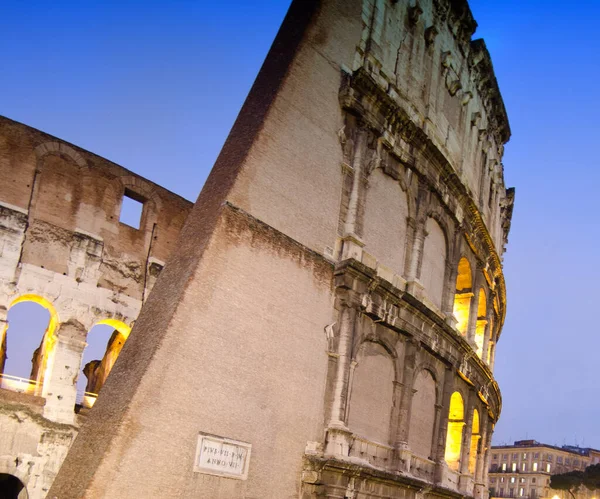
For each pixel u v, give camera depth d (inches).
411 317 1859.0
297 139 1640.0
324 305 1627.7
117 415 1249.4
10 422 1457.9
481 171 2578.7
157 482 1254.9
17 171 1557.6
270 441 1453.0
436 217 2095.2
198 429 1330.0
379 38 1932.8
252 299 1469.0
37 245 1557.6
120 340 1915.6
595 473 6220.5
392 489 1726.1
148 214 1754.4
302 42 1694.1
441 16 2240.4
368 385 1736.0
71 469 1243.8
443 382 2064.5
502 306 2901.1
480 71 2508.6
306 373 1555.1
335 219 1710.1
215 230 1428.4
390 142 1879.9
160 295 1416.1
